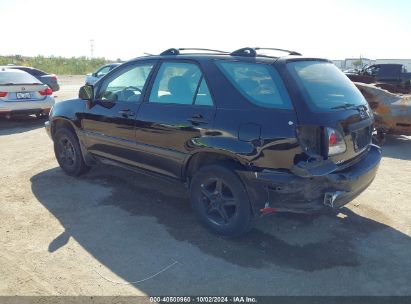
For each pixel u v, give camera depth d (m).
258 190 3.57
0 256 3.55
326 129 3.35
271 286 3.19
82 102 5.30
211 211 4.02
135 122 4.49
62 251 3.66
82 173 5.67
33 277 3.25
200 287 3.16
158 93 4.36
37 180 5.56
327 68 4.08
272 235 4.04
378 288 3.19
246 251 3.71
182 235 4.01
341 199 3.54
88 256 3.58
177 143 4.08
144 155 4.52
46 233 4.00
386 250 3.78
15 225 4.16
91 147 5.24
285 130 3.35
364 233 4.12
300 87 3.44
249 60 3.74
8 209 4.56
